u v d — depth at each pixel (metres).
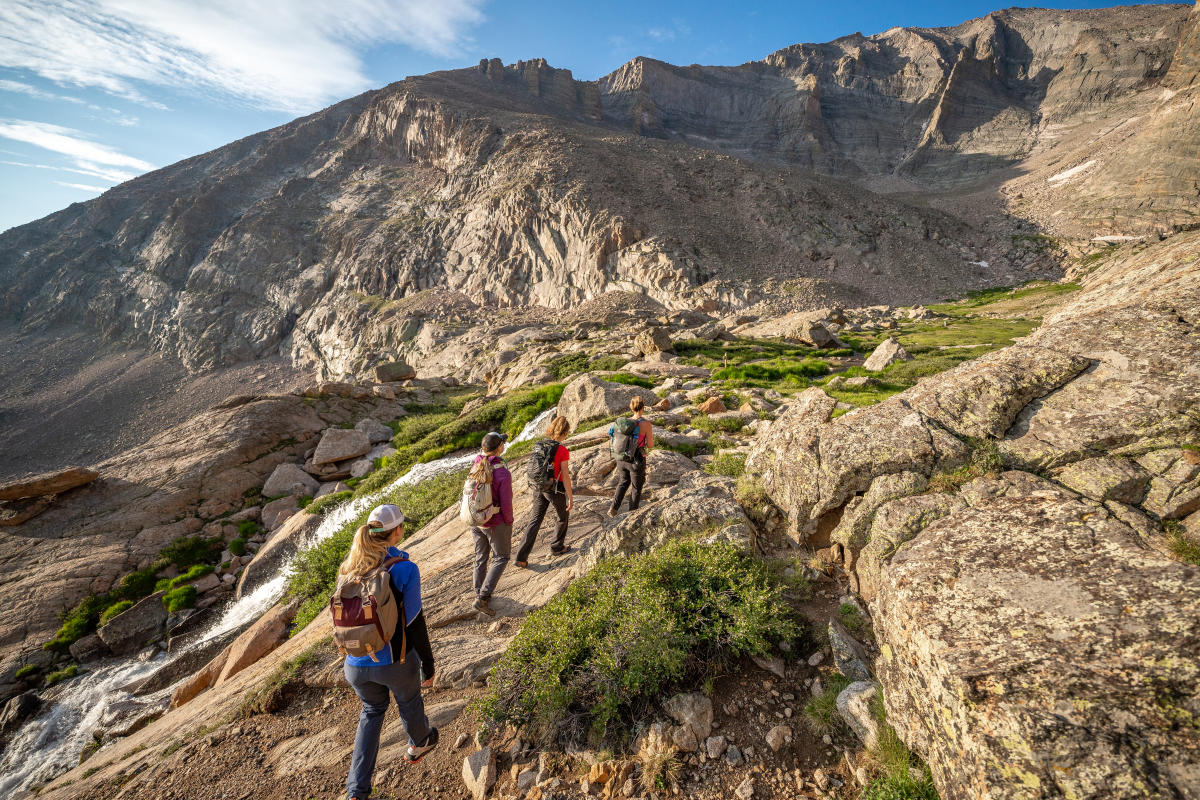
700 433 12.67
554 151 164.25
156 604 15.15
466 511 6.32
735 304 108.62
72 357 168.38
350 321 145.12
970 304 104.19
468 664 5.57
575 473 10.46
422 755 4.42
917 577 3.80
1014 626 3.14
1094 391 5.04
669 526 6.57
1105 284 9.75
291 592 11.38
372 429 27.86
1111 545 3.49
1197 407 4.41
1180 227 79.00
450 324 123.75
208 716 6.48
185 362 156.75
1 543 17.67
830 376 25.89
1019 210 183.75
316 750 4.98
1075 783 2.44
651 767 3.87
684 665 4.56
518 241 143.75
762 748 3.91
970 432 5.40
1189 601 2.88
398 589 3.91
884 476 5.46
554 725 4.38
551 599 5.95
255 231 182.00
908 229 149.75
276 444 24.61
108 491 20.19
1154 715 2.47
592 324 88.19
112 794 5.13
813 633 4.79
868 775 3.51
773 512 6.61
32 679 13.27
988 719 2.78
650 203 145.38
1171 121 172.38
